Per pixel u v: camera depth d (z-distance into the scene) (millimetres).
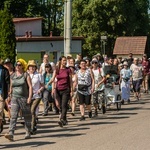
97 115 19328
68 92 16219
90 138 13594
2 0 67312
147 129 15281
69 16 23047
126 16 64500
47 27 79125
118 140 13172
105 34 64062
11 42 31016
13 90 13484
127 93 24641
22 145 12562
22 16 70312
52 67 19484
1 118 13812
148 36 69875
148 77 31547
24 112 13617
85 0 65250
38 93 14859
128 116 19078
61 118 16047
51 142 12977
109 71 22828
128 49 55625
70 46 23203
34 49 43594
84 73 18047
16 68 13625
